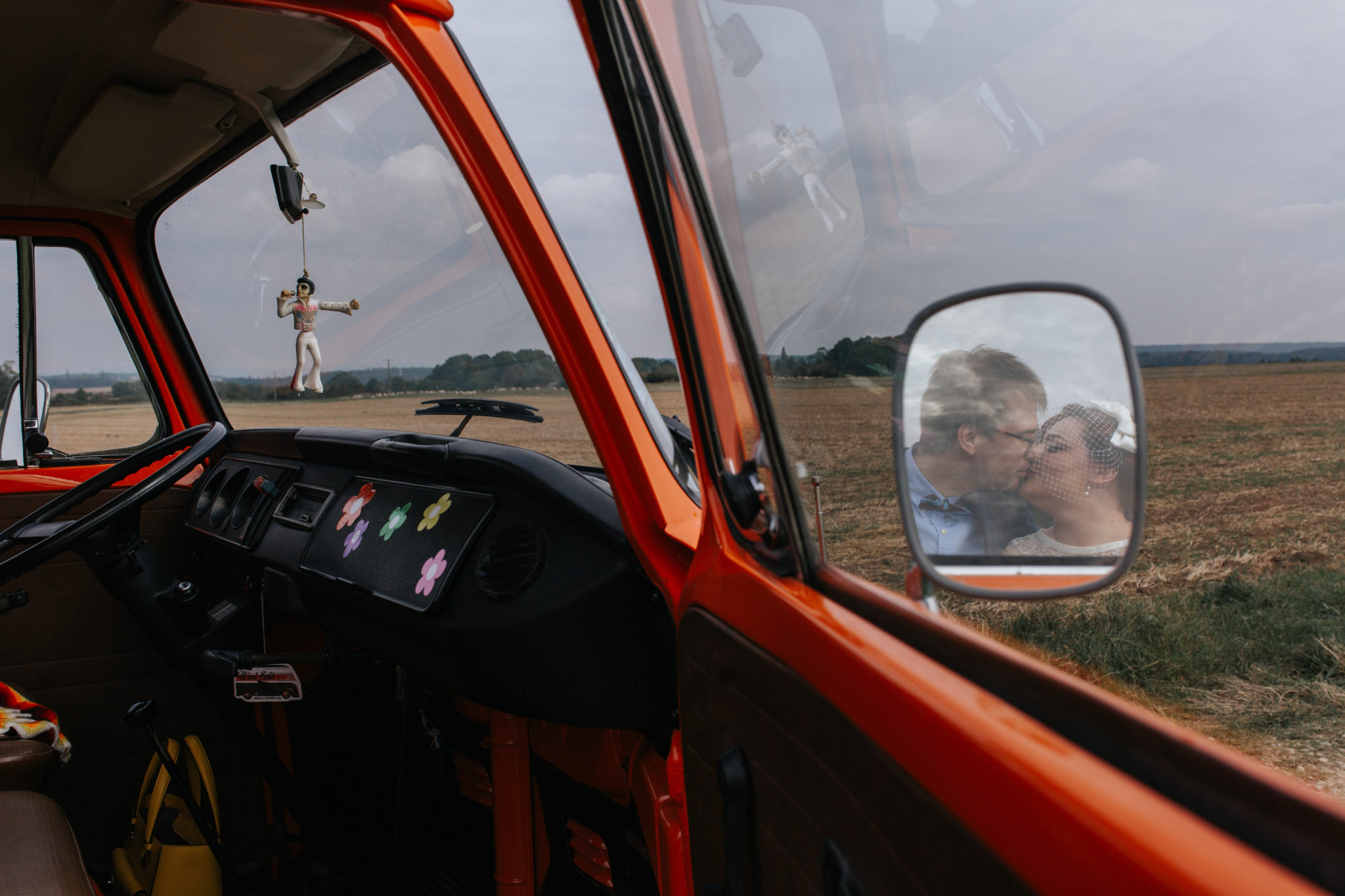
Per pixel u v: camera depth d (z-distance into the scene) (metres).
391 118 1.83
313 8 1.21
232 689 1.90
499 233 1.19
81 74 2.16
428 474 1.67
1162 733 0.39
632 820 1.49
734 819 0.80
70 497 2.27
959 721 0.49
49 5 1.80
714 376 0.95
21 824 1.68
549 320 1.17
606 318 1.19
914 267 0.58
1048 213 0.49
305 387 2.34
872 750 0.57
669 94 0.85
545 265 1.16
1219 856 0.33
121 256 3.00
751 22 0.75
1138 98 0.46
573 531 1.40
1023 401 0.49
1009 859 0.42
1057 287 0.47
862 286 0.64
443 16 1.22
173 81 2.17
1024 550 0.48
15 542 2.07
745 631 0.83
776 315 0.77
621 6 0.90
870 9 0.62
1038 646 0.51
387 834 2.05
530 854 1.72
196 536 2.40
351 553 1.75
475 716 1.80
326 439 2.03
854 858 0.59
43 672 2.58
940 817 0.48
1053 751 0.43
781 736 0.73
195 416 3.15
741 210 0.81
